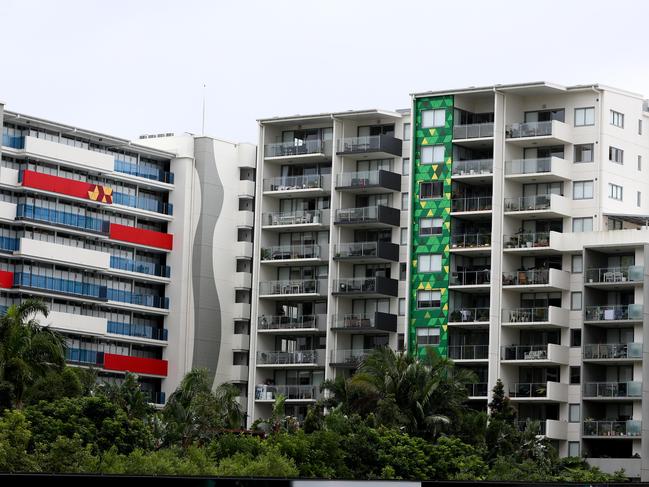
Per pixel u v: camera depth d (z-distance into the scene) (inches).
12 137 6107.3
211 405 5196.9
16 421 3956.7
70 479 2014.0
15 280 6067.9
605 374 5816.9
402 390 5132.9
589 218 5999.0
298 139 6555.1
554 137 5979.3
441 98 6166.3
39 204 6176.2
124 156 6515.8
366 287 6186.0
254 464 4163.4
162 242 6574.8
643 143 6254.9
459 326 6013.8
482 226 6127.0
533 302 6023.6
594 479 4995.1
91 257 6269.7
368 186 6225.4
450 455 4773.6
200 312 6535.4
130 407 5088.6
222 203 6663.4
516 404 5915.4
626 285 5787.4
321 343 6358.3
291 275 6501.0
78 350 6225.4
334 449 4520.2
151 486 2078.0
